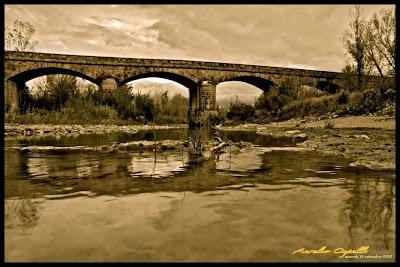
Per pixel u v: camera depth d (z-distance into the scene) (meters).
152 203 3.46
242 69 47.78
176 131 23.16
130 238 2.48
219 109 49.69
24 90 38.50
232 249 2.28
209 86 46.38
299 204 3.39
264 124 32.31
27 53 37.84
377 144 9.02
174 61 45.03
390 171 5.32
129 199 3.64
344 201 3.50
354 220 2.87
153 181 4.67
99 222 2.85
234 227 2.71
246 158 7.28
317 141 11.55
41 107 37.38
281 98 38.66
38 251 2.26
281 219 2.91
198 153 8.40
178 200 3.59
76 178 4.93
